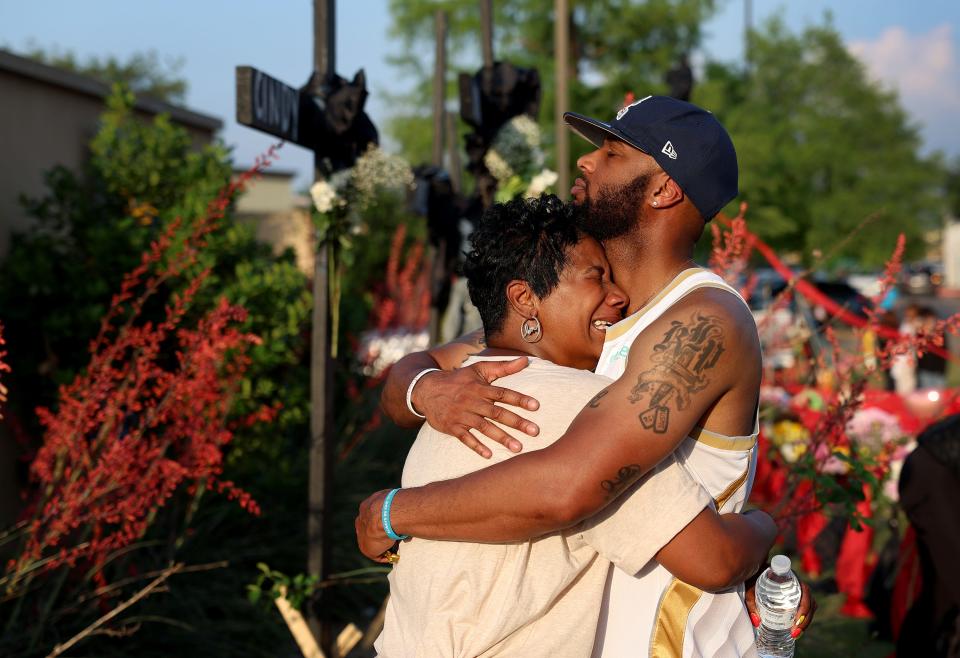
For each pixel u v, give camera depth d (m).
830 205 22.14
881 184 22.89
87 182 5.32
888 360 3.07
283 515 4.98
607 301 1.73
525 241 1.72
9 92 4.88
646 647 1.59
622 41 19.59
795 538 4.88
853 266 26.00
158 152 5.23
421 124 20.58
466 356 2.05
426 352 2.07
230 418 4.72
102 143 5.25
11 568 3.46
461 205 5.70
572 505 1.45
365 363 6.82
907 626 3.55
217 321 3.48
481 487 1.50
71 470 3.61
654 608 1.60
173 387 3.52
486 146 4.91
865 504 4.54
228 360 4.59
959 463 3.38
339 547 4.82
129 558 4.07
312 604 3.65
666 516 1.50
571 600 1.58
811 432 3.48
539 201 1.77
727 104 19.89
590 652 1.58
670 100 1.81
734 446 1.61
